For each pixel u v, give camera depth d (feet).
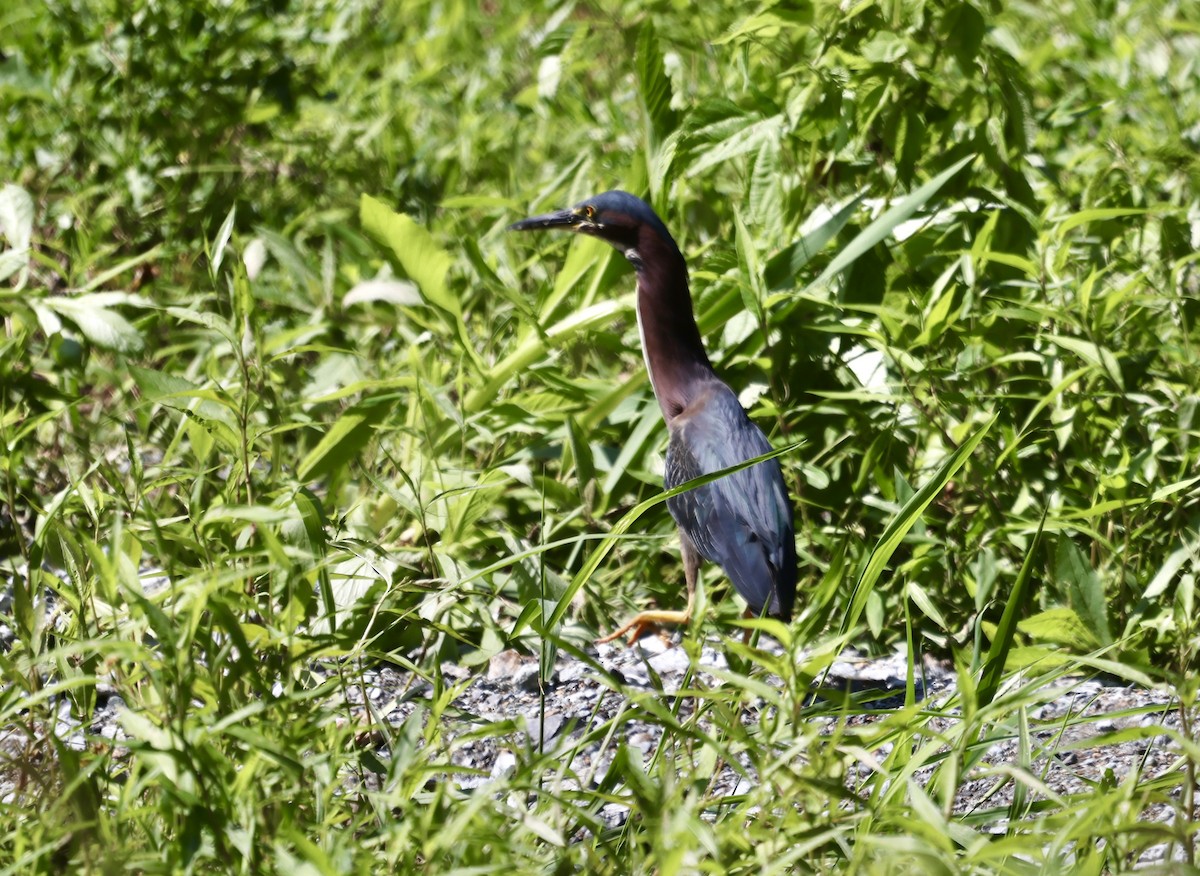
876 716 27.86
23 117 50.47
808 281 37.40
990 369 35.65
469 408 37.09
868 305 35.24
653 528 35.81
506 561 24.95
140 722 18.30
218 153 51.29
